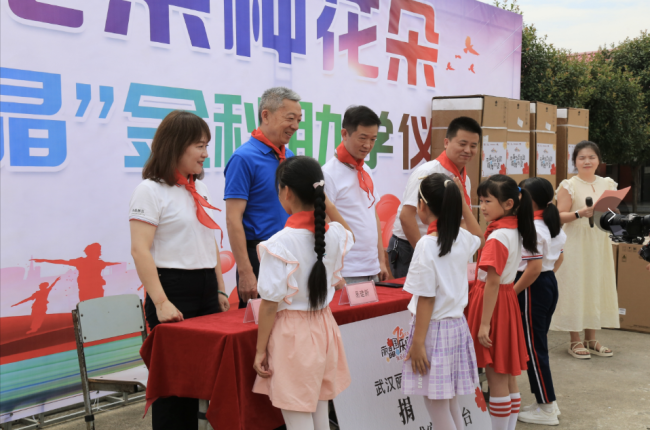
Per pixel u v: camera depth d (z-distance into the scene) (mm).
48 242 2828
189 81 3338
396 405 2414
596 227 4211
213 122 3471
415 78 4875
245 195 2473
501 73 5867
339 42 4227
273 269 1757
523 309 2949
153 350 1982
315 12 4043
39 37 2742
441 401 2162
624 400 3400
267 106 2523
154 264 2031
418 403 2510
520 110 5098
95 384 2416
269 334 1816
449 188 2125
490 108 4773
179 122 2094
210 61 3434
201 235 2203
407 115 4832
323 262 1863
